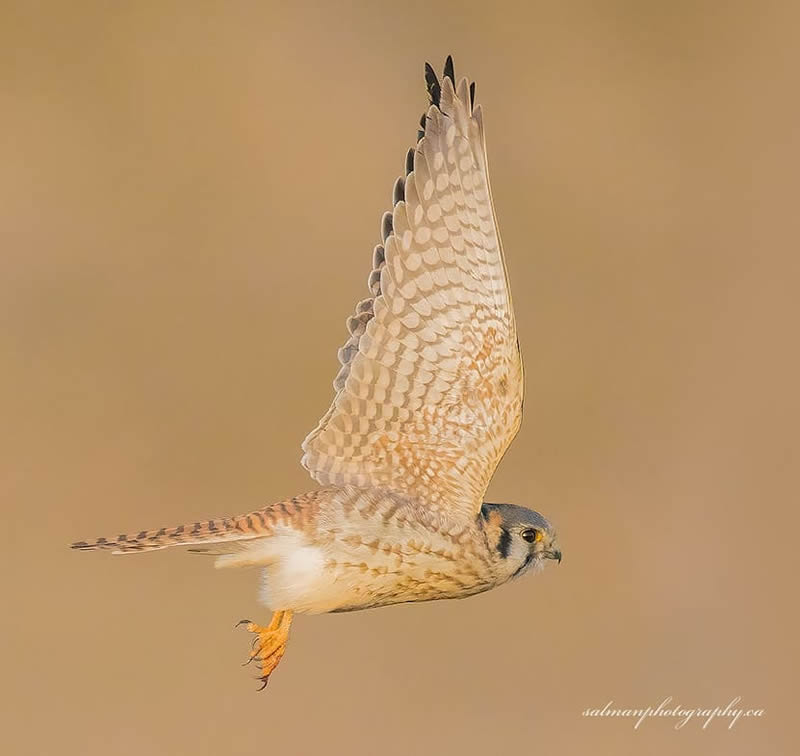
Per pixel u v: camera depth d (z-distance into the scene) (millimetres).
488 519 6820
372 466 6430
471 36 23797
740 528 17844
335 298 19984
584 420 19250
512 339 6340
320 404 18250
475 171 6191
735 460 19031
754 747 14922
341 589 6367
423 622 14750
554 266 21547
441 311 6238
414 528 6434
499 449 6469
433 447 6426
